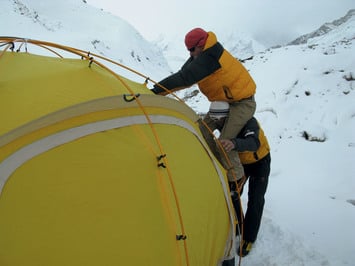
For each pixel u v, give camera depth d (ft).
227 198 10.44
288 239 12.84
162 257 6.77
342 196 18.06
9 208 5.73
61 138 6.63
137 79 79.15
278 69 37.29
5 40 9.44
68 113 6.74
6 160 6.01
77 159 6.60
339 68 33.60
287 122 28.55
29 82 7.64
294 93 32.22
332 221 15.51
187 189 8.24
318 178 20.27
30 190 5.98
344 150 23.00
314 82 32.53
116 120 7.50
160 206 7.14
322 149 23.76
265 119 30.30
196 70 10.32
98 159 6.81
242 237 12.16
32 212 5.82
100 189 6.51
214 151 12.23
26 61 8.97
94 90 7.98
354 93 29.45
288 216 16.08
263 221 13.99
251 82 11.61
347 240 13.92
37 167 6.21
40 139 6.41
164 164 7.66
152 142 7.91
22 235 5.62
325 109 28.35
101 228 6.23
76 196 6.24
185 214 7.79
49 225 5.85
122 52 129.80
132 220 6.59
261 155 12.23
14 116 6.73
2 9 100.89
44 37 101.35
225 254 10.16
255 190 12.46
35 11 125.39
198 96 43.45
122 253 6.28
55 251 5.73
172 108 9.23
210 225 8.84
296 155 23.71
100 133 7.17
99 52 115.03
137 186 6.95
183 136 9.40
